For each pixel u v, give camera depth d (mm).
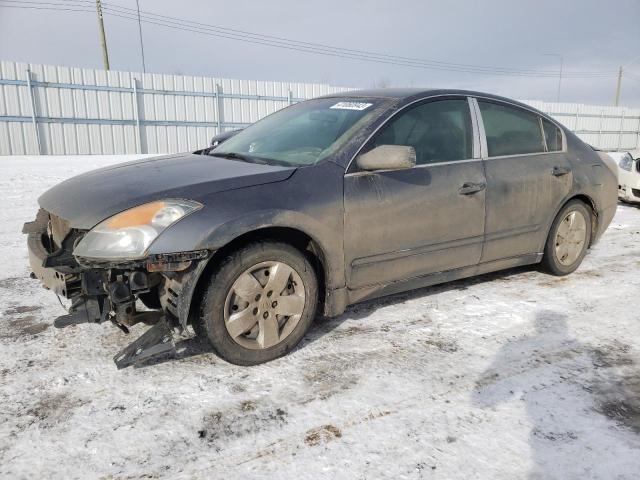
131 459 2080
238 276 2686
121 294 2531
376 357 2932
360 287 3164
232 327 2709
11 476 1978
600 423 2326
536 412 2402
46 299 3795
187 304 2566
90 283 2535
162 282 2693
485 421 2330
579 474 1997
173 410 2412
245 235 2770
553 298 3881
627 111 34156
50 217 3113
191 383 2646
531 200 3920
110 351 2982
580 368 2824
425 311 3600
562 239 4301
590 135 33094
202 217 2561
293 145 3363
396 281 3326
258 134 3814
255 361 2811
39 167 12883
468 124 3695
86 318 2598
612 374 2764
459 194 3461
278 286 2811
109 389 2588
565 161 4203
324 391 2574
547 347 3070
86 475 1990
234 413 2389
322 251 2941
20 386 2605
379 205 3104
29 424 2301
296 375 2730
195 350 3004
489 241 3721
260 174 2848
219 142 4305
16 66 18172
